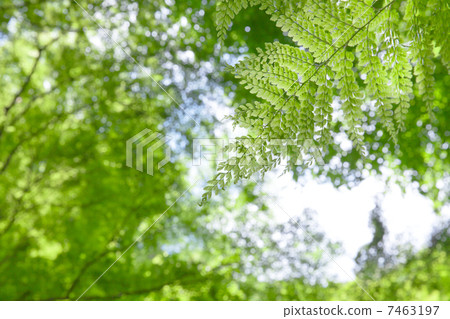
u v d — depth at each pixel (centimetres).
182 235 512
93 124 525
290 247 513
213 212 506
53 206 504
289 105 137
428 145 455
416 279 646
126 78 498
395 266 652
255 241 518
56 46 518
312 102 138
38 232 488
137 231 490
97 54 507
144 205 495
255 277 511
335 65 137
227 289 485
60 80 520
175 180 496
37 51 524
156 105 496
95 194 502
